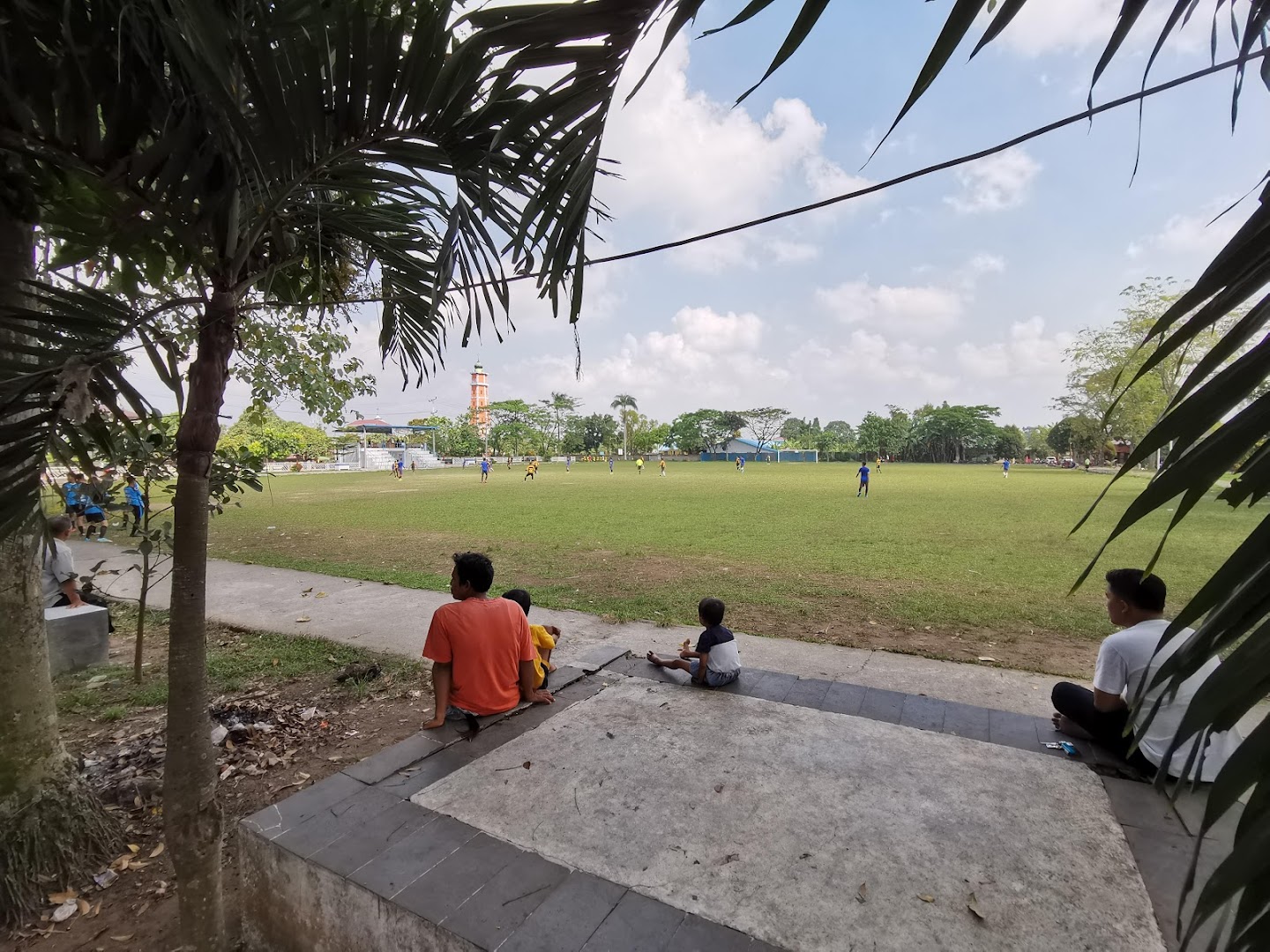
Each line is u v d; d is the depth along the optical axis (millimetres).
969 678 4402
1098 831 2279
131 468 4180
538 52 1238
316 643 5531
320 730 3908
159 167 1662
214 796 2104
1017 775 2676
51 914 2496
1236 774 698
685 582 8031
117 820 2947
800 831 2285
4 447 1662
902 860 2125
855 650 5141
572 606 6734
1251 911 671
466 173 1772
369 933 1954
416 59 1587
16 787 2627
